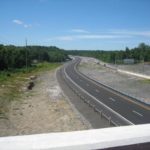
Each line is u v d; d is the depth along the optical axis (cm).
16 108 4181
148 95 5541
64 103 4462
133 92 5959
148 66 13800
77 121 3319
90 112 3675
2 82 7162
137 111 3766
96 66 14075
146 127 315
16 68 11881
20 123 3372
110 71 11288
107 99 4731
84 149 264
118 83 7550
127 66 13738
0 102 4534
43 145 257
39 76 9312
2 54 11025
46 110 4038
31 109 4141
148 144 287
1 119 3469
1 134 2898
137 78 8588
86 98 4812
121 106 4112
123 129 306
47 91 5888
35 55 18650
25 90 6106
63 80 7838
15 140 265
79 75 9375
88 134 287
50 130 3081
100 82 7475
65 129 3069
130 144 280
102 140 274
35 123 3378
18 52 13062
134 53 18962
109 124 3028
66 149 258
